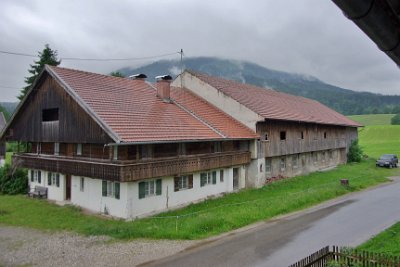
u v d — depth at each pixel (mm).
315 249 14633
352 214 20578
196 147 24891
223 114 30562
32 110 26266
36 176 27000
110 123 19688
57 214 20828
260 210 20719
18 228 18312
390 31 4613
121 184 19562
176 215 20219
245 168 29438
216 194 25922
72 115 22312
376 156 56500
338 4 3855
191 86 33156
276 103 36625
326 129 42062
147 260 13805
